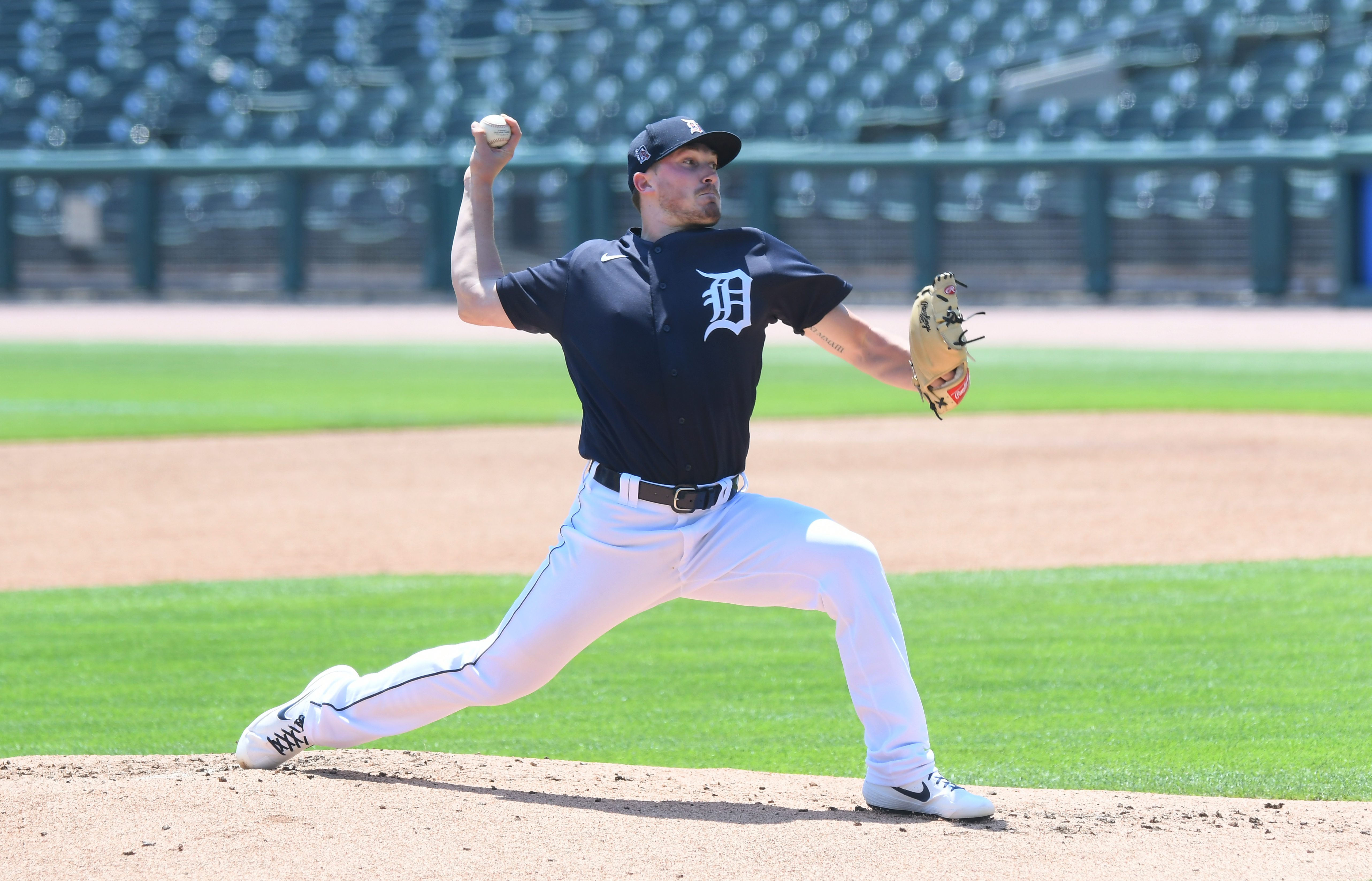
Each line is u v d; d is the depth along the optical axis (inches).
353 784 540.1
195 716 726.5
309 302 4060.0
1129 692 747.4
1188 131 3639.3
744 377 515.8
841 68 4202.8
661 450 510.0
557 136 4183.1
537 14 4672.7
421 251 4008.4
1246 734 669.9
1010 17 4247.0
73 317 3686.0
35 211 4207.7
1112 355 2677.2
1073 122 3752.5
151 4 4931.1
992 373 2461.9
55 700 758.5
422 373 2596.0
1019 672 792.9
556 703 748.6
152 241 4092.0
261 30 4785.9
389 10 4810.5
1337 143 3289.9
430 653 547.8
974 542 1186.0
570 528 526.6
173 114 4480.8
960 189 3713.1
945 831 490.9
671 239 517.3
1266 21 3959.2
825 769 630.5
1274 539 1170.0
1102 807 532.7
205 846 463.8
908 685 511.5
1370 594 960.9
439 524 1293.1
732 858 458.6
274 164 3961.6
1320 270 3380.9
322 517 1328.7
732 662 830.5
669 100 4210.1
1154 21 4067.4
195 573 1096.2
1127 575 1045.8
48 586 1053.2
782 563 513.0
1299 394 2111.2
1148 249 3572.8
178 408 2105.1
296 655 850.8
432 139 4215.1
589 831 485.7
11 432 1857.8
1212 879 442.3
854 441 1777.8
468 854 459.5
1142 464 1571.1
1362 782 592.1
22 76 4731.8
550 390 2338.8
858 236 3777.1
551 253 3924.7
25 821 486.3
